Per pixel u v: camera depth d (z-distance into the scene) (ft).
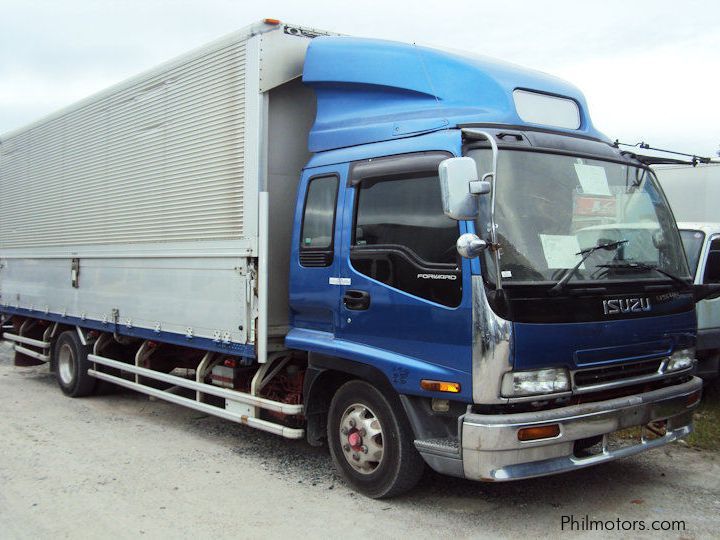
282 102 19.79
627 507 16.29
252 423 19.57
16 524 15.42
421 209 15.37
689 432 17.19
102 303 26.76
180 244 21.93
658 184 18.02
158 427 24.31
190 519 15.66
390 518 15.64
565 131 17.08
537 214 14.92
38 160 32.55
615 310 15.17
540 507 16.30
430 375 14.73
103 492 17.44
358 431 16.88
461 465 14.11
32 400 29.30
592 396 15.17
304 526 15.23
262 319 18.52
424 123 16.02
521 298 13.94
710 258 24.81
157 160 23.32
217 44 20.54
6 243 35.88
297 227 18.56
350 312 16.76
